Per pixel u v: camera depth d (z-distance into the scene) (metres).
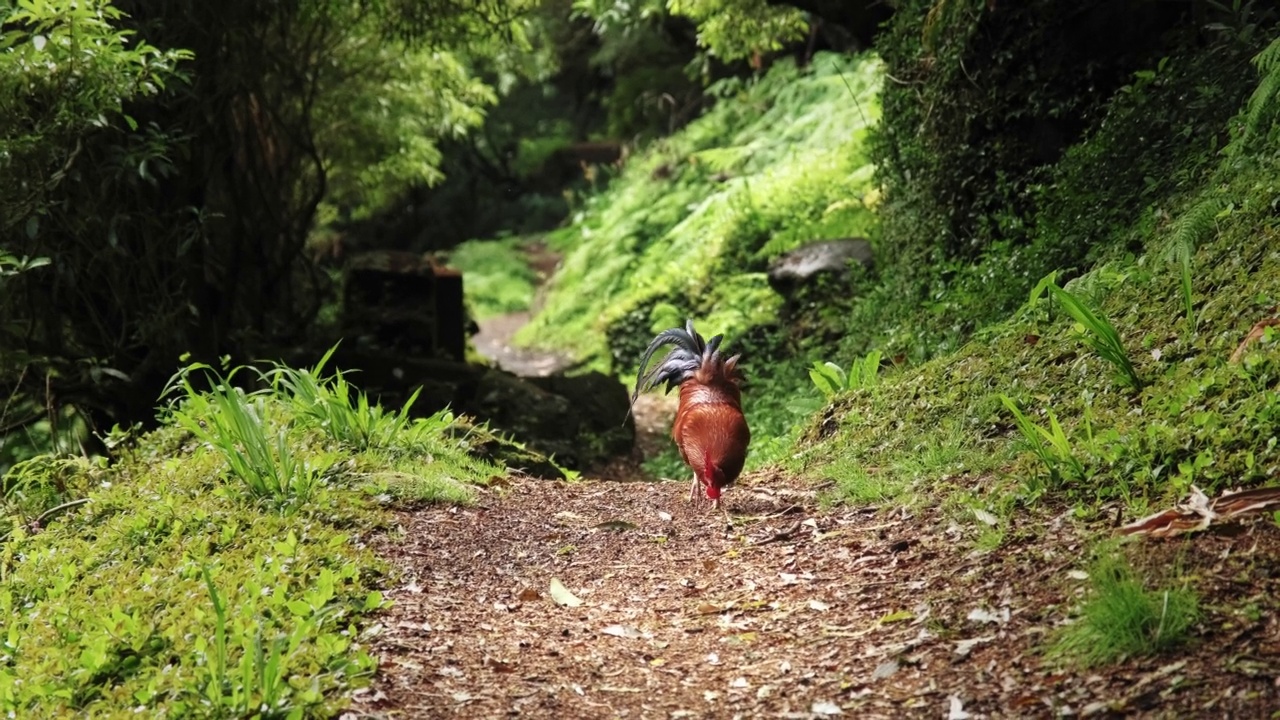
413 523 6.46
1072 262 8.59
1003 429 6.60
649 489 7.56
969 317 9.01
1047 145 9.99
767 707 4.22
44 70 8.29
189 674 4.41
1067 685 3.84
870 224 15.27
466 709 4.25
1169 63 8.96
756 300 16.05
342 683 4.32
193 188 11.79
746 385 13.84
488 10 13.68
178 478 6.98
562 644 4.94
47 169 9.50
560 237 28.38
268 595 5.13
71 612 5.27
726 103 23.94
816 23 22.27
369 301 14.36
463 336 14.88
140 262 10.94
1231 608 3.96
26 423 10.32
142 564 5.88
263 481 6.56
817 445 7.79
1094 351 6.63
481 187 32.41
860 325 11.70
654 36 27.53
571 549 6.22
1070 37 9.76
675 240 20.25
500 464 8.30
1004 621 4.38
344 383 7.92
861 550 5.60
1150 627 3.92
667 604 5.39
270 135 13.77
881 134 12.41
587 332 20.25
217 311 12.61
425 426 8.09
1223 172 7.27
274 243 13.87
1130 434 5.48
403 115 16.00
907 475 6.44
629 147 28.22
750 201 18.23
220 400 6.71
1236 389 5.34
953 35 10.48
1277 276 6.02
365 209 20.14
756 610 5.16
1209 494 4.73
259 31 12.79
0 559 6.64
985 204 10.34
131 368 11.27
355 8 13.23
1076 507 5.07
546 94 32.31
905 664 4.29
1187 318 6.23
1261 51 7.92
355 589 5.30
